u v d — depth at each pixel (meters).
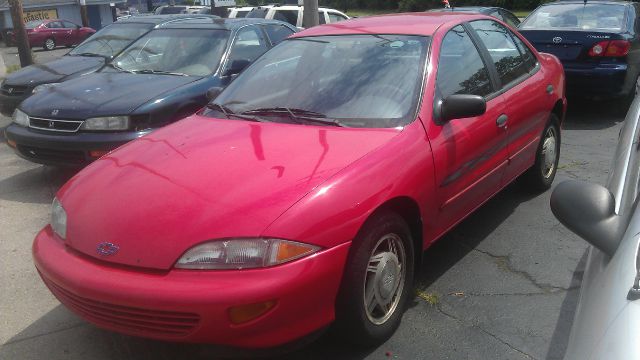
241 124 3.77
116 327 2.82
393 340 3.31
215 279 2.65
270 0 37.44
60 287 2.97
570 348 1.93
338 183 2.96
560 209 2.14
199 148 3.43
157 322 2.70
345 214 2.89
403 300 3.40
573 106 9.19
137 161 3.40
